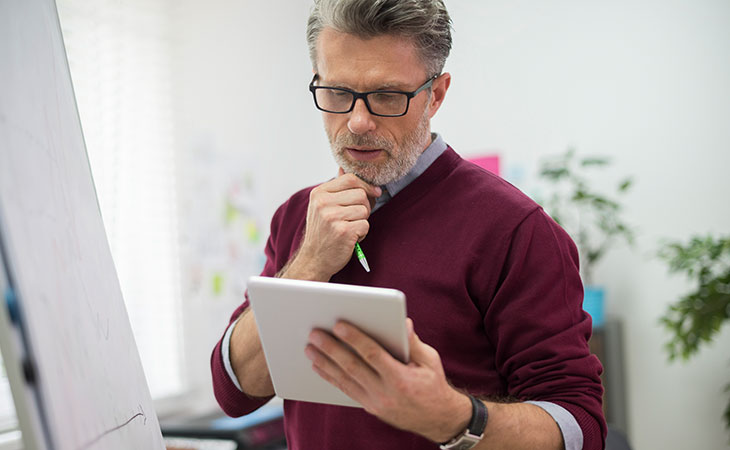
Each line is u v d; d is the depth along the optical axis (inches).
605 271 103.2
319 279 37.5
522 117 108.4
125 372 29.9
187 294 103.5
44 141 25.7
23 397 19.7
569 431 32.3
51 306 22.5
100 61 93.5
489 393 37.2
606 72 101.4
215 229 107.7
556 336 34.6
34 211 23.0
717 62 92.4
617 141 100.7
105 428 25.4
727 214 92.2
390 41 35.9
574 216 104.3
